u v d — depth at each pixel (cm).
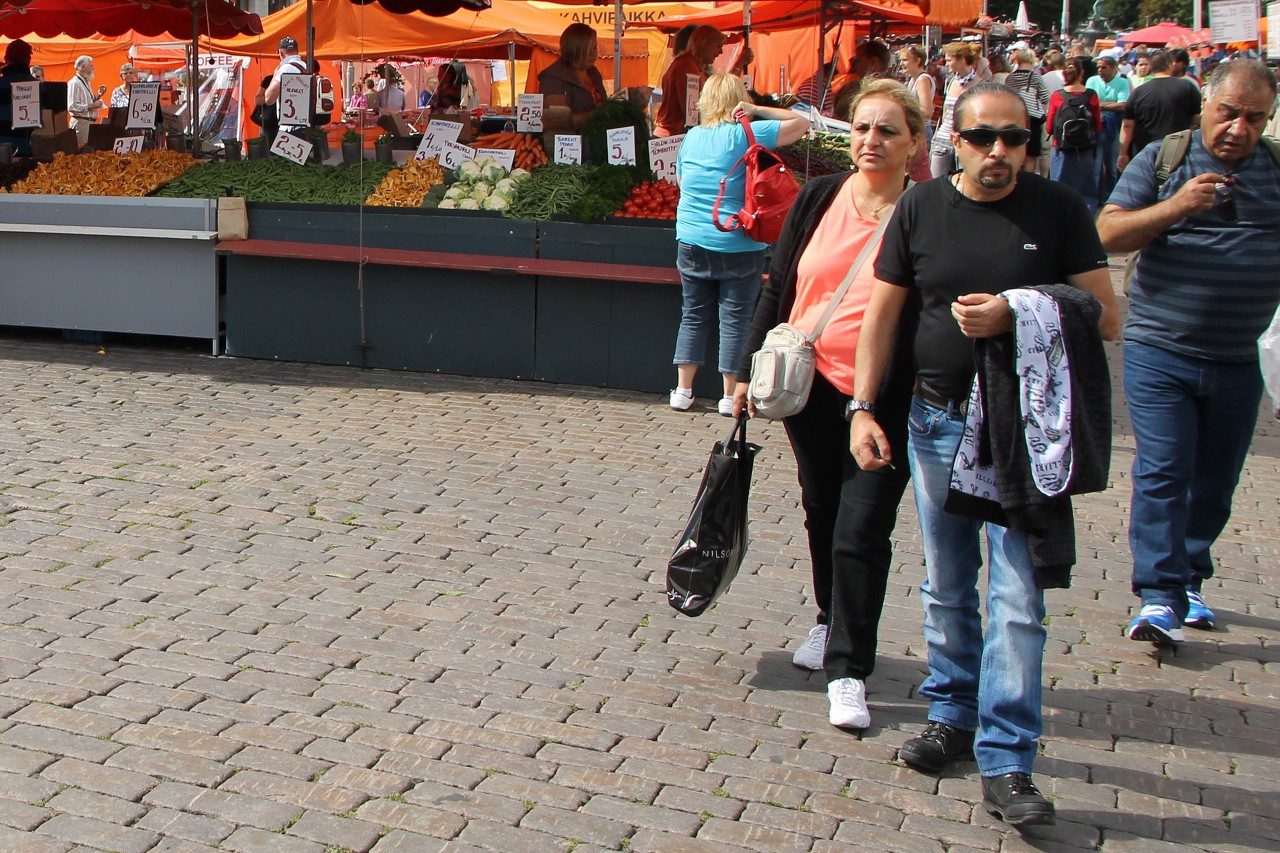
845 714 409
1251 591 564
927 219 368
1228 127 454
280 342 873
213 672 427
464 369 852
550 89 968
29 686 411
